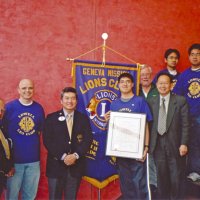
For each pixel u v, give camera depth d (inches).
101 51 179.5
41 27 171.9
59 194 140.1
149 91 165.0
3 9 167.3
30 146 148.3
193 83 168.7
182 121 150.4
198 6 189.0
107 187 177.9
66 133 138.8
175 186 151.9
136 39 183.5
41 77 171.9
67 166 138.4
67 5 175.3
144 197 146.9
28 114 147.9
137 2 183.8
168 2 186.5
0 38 166.9
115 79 157.8
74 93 140.3
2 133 137.6
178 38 187.5
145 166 148.3
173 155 149.7
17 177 147.4
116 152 143.3
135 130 143.6
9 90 167.6
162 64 185.9
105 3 179.8
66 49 175.0
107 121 149.2
